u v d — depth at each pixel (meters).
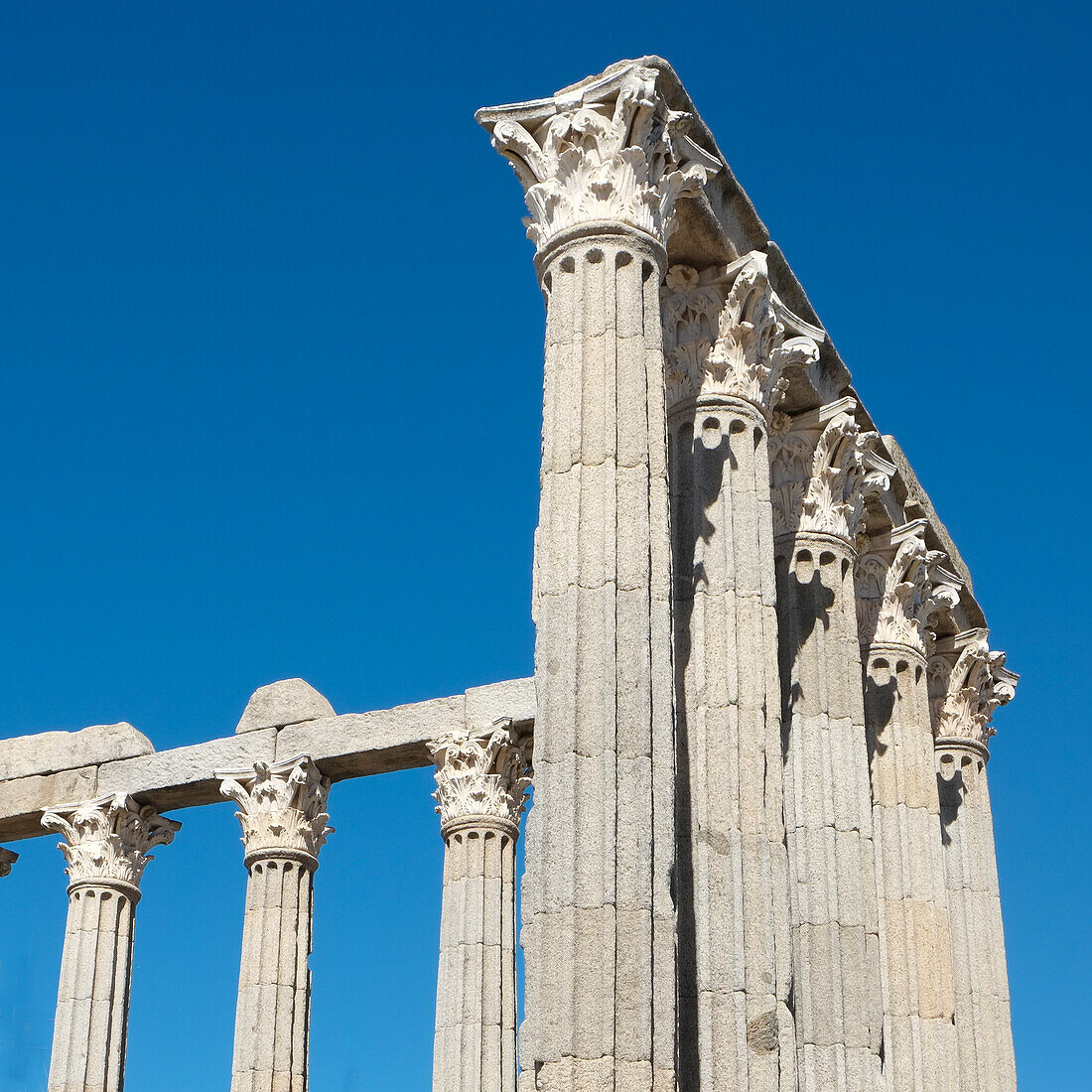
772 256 28.34
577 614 20.91
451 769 33.66
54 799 36.97
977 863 35.47
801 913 27.83
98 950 35.19
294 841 34.28
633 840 19.80
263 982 33.00
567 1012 19.00
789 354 28.05
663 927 19.62
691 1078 22.09
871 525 33.53
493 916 32.59
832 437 30.16
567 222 23.34
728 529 25.52
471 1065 31.30
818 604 29.66
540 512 21.92
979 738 36.50
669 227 24.20
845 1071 26.88
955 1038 30.70
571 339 22.61
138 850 36.41
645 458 21.86
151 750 37.09
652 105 23.55
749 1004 22.53
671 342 26.75
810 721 28.95
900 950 31.06
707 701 24.36
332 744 34.97
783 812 24.33
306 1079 33.06
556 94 24.16
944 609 35.16
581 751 20.23
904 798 32.19
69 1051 34.22
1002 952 35.00
